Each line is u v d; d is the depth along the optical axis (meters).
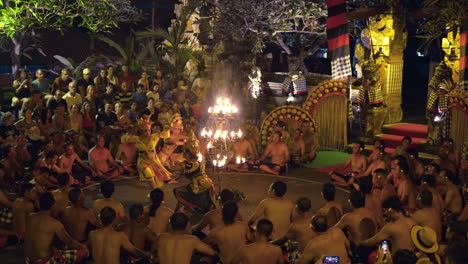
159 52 23.08
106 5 20.59
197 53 21.62
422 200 7.90
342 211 8.27
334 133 16.55
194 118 14.87
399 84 17.83
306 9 19.73
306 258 6.59
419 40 26.64
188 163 10.20
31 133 14.02
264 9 19.89
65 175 9.21
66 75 17.41
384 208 7.27
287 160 14.09
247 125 14.72
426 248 6.16
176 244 6.64
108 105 15.38
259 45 20.58
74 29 28.25
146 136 12.13
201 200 10.15
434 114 15.06
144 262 7.66
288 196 12.17
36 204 9.48
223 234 7.15
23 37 20.70
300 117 15.52
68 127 14.84
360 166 12.68
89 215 8.21
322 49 31.34
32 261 7.27
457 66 15.59
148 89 18.86
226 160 10.88
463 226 5.66
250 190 12.52
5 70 27.72
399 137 16.34
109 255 6.93
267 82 22.41
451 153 12.28
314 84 22.58
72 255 7.59
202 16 20.22
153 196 8.35
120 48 21.66
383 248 6.81
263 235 6.40
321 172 14.27
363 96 16.52
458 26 14.49
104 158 13.20
